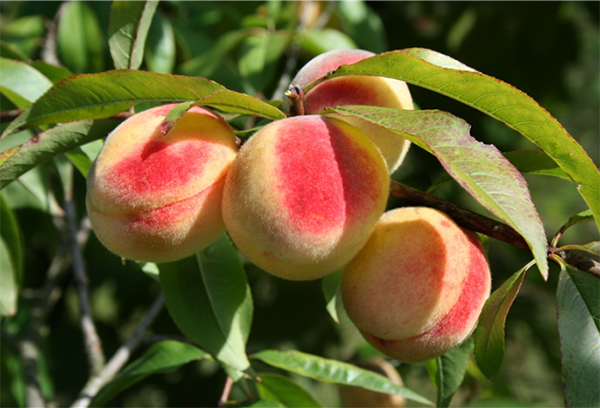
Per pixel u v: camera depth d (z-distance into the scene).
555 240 0.47
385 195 0.43
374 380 0.58
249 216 0.41
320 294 1.08
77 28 0.78
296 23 0.94
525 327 1.16
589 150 2.82
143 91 0.45
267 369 1.00
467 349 0.54
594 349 0.44
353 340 1.29
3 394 0.87
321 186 0.41
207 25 0.90
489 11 1.18
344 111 0.43
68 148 0.47
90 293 1.02
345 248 0.42
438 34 1.20
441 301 0.44
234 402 0.53
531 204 0.40
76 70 0.77
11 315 0.60
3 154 0.47
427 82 0.44
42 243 0.99
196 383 1.06
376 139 0.46
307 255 0.41
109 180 0.43
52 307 1.01
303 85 0.48
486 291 0.46
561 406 1.30
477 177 0.40
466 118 1.11
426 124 0.41
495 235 0.46
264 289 1.10
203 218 0.43
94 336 0.62
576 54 1.25
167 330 1.01
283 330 1.06
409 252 0.44
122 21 0.50
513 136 1.30
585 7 1.22
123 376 0.56
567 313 0.45
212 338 0.51
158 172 0.42
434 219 0.45
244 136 0.47
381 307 0.44
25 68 0.56
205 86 0.44
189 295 0.52
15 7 0.93
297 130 0.42
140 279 1.02
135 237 0.43
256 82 0.75
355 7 0.84
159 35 0.73
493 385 0.95
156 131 0.43
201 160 0.43
